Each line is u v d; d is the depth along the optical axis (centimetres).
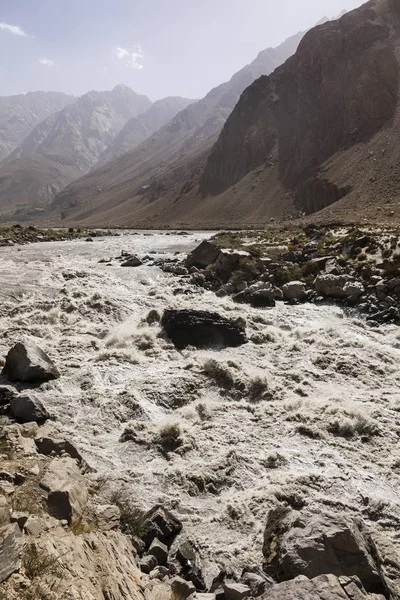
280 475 1147
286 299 2780
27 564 536
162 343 2016
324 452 1262
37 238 5594
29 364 1569
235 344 2047
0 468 834
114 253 4400
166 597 623
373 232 3809
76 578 548
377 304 2506
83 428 1324
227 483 1130
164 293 2828
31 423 1213
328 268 2936
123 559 670
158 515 911
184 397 1566
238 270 3039
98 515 781
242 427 1391
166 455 1223
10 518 634
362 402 1548
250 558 862
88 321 2308
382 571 771
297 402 1527
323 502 1050
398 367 1844
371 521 1013
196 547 884
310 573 695
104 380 1625
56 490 756
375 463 1228
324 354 1930
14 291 2620
